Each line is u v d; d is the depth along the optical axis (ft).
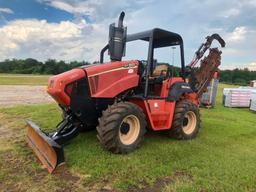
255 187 12.67
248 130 24.41
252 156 16.99
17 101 43.16
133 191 11.98
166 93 19.26
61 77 15.60
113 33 17.81
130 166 14.30
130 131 16.72
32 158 15.46
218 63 27.17
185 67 21.45
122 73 17.53
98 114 17.17
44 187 12.10
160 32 18.78
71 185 12.31
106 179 12.89
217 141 20.15
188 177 13.46
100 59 20.08
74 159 14.94
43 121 24.89
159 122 18.48
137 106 16.92
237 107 44.86
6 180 12.71
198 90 24.43
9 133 20.98
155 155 16.17
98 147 17.03
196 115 20.83
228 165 15.07
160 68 20.26
